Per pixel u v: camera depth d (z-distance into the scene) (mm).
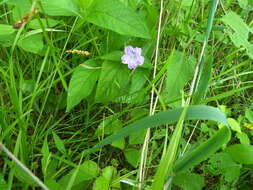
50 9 380
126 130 327
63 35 486
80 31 483
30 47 405
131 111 458
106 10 377
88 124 452
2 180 302
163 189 326
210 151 308
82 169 343
